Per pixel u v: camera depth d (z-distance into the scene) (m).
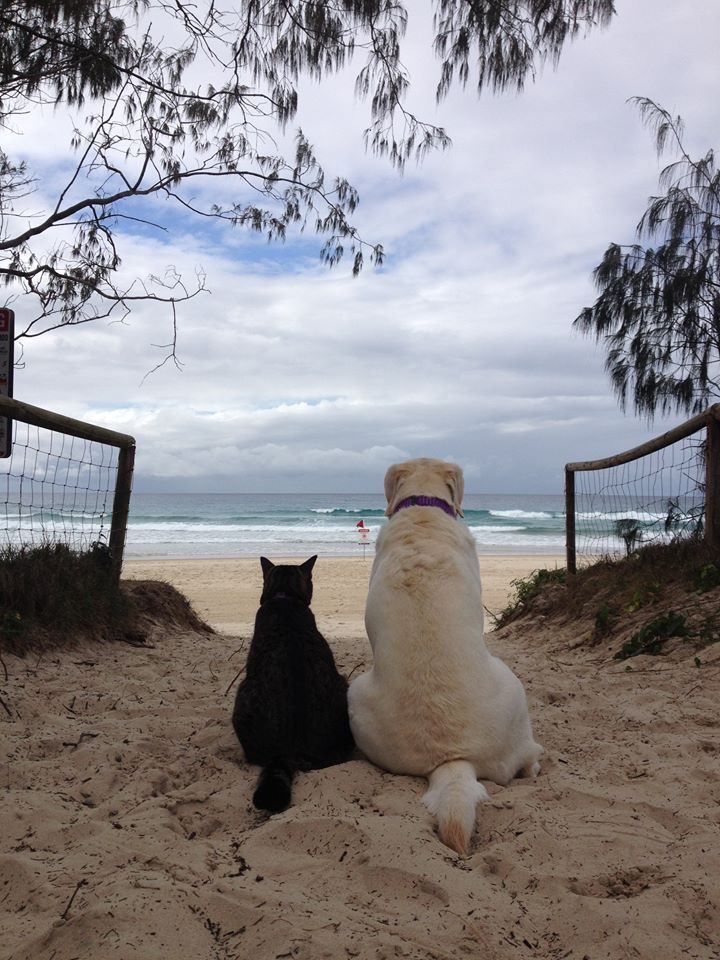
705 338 8.91
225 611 13.12
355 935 1.99
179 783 3.35
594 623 7.05
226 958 1.92
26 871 2.33
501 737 3.14
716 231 8.82
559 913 2.17
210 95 7.86
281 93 7.29
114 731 3.94
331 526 43.97
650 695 4.58
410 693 3.14
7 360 5.94
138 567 20.52
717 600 5.99
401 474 4.19
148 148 7.93
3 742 3.67
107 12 7.23
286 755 3.41
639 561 7.56
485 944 2.00
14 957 1.92
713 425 6.65
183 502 91.19
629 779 3.27
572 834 2.64
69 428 6.30
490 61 6.11
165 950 1.93
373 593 3.54
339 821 2.60
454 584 3.37
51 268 7.86
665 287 8.73
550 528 43.19
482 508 80.12
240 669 5.85
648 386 8.98
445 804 2.71
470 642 3.24
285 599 4.06
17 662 5.27
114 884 2.22
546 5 5.92
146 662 5.97
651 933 2.05
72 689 4.82
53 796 3.01
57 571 6.48
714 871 2.35
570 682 5.09
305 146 8.22
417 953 1.93
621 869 2.41
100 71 7.20
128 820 2.75
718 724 4.05
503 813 2.79
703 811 2.84
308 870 2.38
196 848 2.52
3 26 6.97
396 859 2.37
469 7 5.99
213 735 3.97
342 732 3.74
